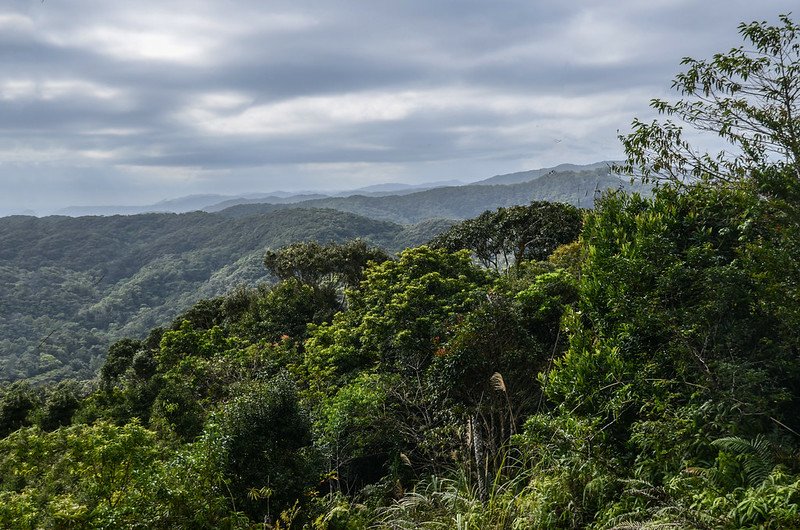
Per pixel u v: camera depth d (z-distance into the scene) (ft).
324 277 107.76
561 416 20.20
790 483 12.26
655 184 26.50
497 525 16.37
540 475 18.06
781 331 16.96
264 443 28.07
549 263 52.95
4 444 31.42
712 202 23.13
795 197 18.86
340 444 35.76
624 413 19.42
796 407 17.20
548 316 34.47
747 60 21.56
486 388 29.17
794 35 20.52
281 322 86.94
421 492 23.86
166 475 22.13
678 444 15.79
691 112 23.66
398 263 65.21
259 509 26.40
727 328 17.51
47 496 21.68
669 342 18.43
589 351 22.95
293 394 31.32
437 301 50.57
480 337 30.63
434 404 33.14
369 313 56.24
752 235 20.51
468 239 93.50
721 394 15.61
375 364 49.39
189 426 47.70
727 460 13.78
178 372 64.69
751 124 21.66
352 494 37.22
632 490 13.82
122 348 105.50
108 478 22.16
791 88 20.51
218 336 81.76
